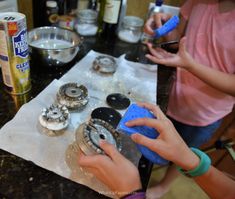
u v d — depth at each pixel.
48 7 0.84
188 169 0.44
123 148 0.49
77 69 0.73
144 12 1.00
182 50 0.72
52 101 0.58
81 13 0.93
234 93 0.70
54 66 0.70
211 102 0.83
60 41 0.78
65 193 0.40
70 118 0.54
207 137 0.96
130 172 0.41
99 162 0.40
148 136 0.45
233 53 0.73
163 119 0.47
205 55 0.79
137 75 0.75
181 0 0.95
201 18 0.80
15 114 0.53
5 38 0.49
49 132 0.50
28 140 0.47
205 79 0.70
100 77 0.71
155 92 0.69
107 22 0.94
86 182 0.42
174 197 1.28
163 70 0.82
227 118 1.14
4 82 0.58
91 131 0.48
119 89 0.67
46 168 0.43
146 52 0.91
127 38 0.95
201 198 1.30
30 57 0.68
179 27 0.93
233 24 0.72
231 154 0.98
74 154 0.46
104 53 0.87
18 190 0.40
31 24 0.90
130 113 0.49
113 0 0.88
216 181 0.47
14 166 0.43
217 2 0.78
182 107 0.89
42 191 0.40
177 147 0.42
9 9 0.73
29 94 0.61
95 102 0.61
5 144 0.46
